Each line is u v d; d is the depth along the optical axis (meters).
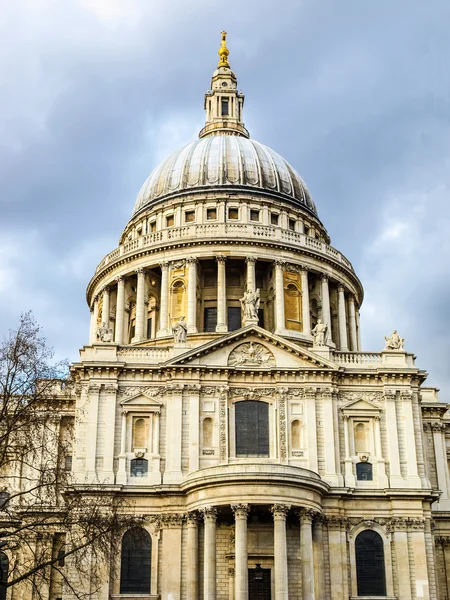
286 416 75.38
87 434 73.38
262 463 67.88
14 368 53.53
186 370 75.75
